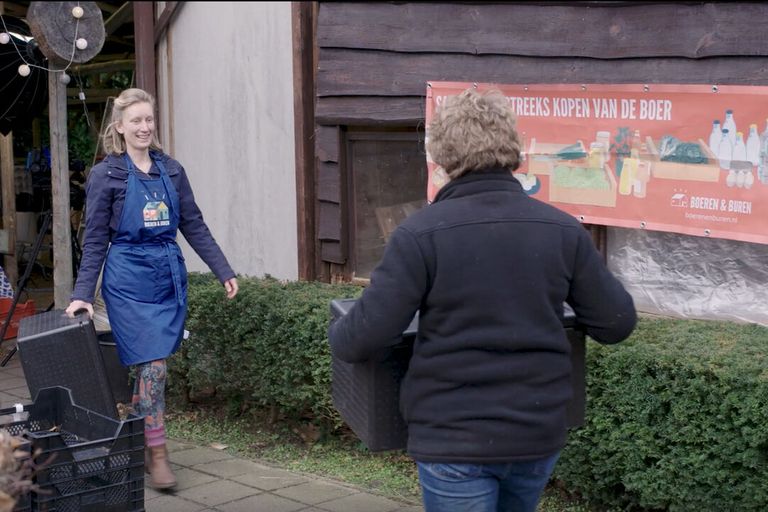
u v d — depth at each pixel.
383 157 5.95
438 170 5.51
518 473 2.50
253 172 6.91
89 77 11.69
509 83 5.20
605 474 3.92
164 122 7.70
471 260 2.40
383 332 2.39
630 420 3.72
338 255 6.16
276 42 6.54
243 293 5.20
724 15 4.41
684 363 3.51
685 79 4.55
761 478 3.37
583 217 4.95
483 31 5.30
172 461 4.89
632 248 4.93
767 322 4.42
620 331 2.56
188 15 7.29
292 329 4.86
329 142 6.07
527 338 2.40
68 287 6.34
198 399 5.96
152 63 7.55
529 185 5.16
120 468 3.23
